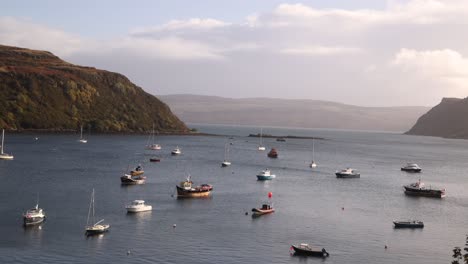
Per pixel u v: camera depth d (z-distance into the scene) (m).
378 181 168.75
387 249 82.94
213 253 76.88
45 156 192.00
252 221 97.38
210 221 96.00
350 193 137.50
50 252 73.81
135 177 140.12
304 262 74.50
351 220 101.94
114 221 92.38
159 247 78.62
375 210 113.88
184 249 78.19
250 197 123.38
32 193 113.94
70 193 116.50
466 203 129.75
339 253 79.62
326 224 97.50
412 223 98.06
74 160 183.75
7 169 150.62
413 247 84.62
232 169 183.62
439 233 94.38
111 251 75.62
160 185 135.75
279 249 80.25
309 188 143.50
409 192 140.12
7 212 94.75
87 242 79.19
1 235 80.25
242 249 79.38
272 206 111.69
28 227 85.25
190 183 124.19
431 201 130.38
